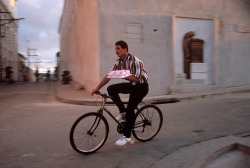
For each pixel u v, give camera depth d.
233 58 10.04
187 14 9.20
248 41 10.34
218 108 5.96
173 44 8.98
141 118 3.60
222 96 8.25
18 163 2.89
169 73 8.99
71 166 2.77
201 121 4.81
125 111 3.42
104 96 3.28
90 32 9.22
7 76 18.58
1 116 5.68
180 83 9.15
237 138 3.37
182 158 2.80
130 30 8.42
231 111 5.53
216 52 9.63
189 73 9.31
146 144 3.51
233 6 10.00
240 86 9.97
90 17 9.07
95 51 8.41
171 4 8.96
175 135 3.95
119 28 8.29
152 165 2.66
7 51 26.91
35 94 10.52
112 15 8.21
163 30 8.87
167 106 6.72
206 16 9.51
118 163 2.82
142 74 3.30
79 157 3.05
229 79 9.96
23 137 3.98
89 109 6.58
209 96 8.13
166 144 3.50
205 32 9.57
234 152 2.98
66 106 7.17
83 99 7.95
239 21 10.12
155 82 8.77
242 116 5.02
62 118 5.42
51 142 3.70
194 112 5.67
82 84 12.11
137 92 3.31
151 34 8.70
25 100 8.63
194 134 3.97
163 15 8.86
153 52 8.73
